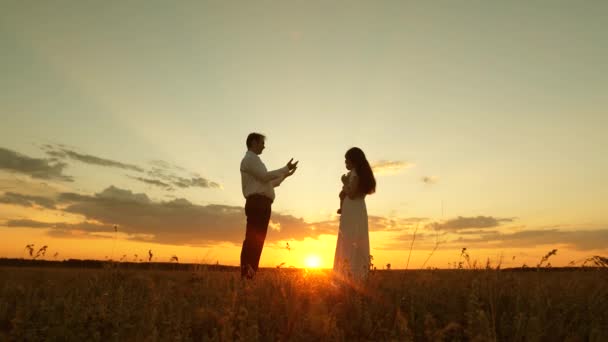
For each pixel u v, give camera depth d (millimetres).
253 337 3293
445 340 3705
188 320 3840
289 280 5203
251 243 7758
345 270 5516
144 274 5785
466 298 4422
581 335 3578
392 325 4023
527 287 4707
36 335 3492
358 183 7141
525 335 3471
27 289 5031
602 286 4445
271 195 7941
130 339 3383
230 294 4801
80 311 4004
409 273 5461
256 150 8094
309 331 3592
